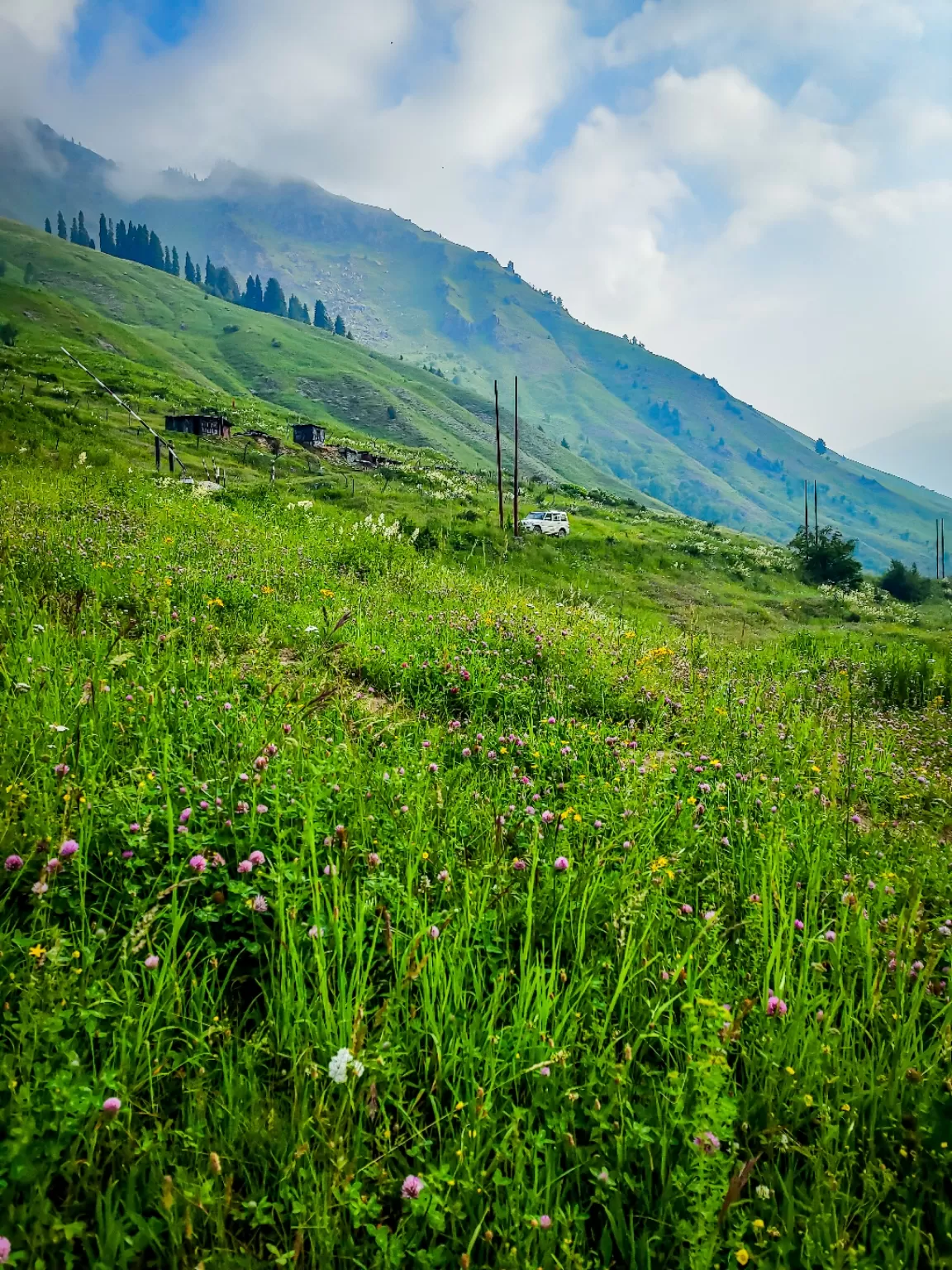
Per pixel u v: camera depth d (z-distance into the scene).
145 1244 1.92
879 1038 3.06
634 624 21.11
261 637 7.18
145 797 3.73
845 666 15.98
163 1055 2.50
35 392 64.62
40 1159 2.03
